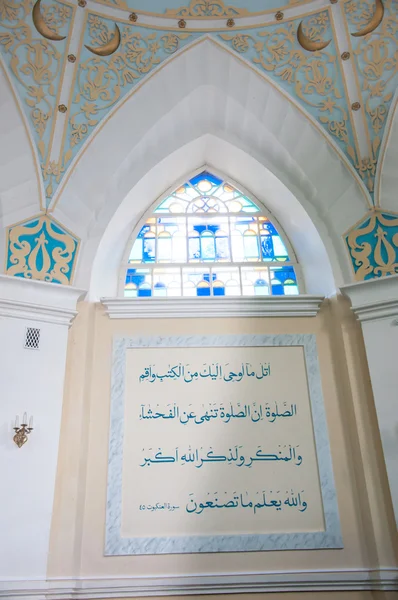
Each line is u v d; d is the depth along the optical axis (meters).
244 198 5.68
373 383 4.35
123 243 5.39
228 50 4.93
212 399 4.54
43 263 4.67
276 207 5.54
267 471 4.34
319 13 4.82
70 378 4.44
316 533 4.14
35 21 4.65
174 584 3.92
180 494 4.23
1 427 4.04
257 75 4.99
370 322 4.54
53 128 4.85
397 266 4.71
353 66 4.89
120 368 4.59
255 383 4.61
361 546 4.11
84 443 4.30
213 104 5.22
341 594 3.95
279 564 4.05
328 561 4.06
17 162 4.76
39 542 3.87
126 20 4.82
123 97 4.95
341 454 4.39
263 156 5.34
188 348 4.70
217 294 5.24
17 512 3.88
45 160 4.85
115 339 4.69
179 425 4.44
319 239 5.03
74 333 4.60
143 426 4.43
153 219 5.55
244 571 4.01
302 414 4.52
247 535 4.12
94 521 4.11
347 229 4.96
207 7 4.85
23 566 3.77
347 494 4.27
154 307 4.80
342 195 5.05
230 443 4.41
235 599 3.92
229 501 4.23
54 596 3.79
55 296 4.55
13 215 4.70
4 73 4.65
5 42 4.62
